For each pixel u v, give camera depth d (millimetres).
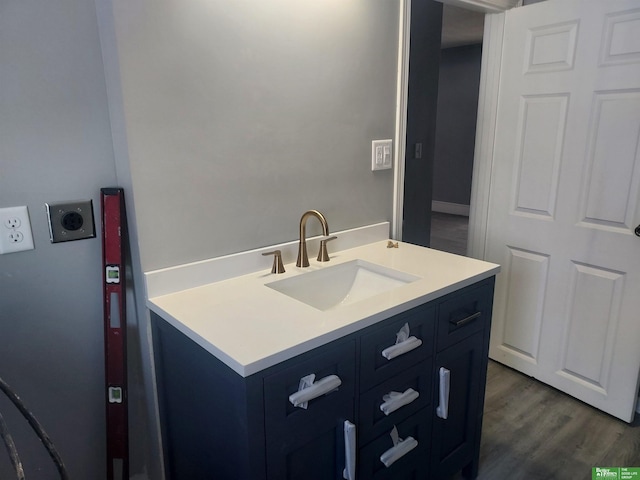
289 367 1030
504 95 2205
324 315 1182
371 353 1216
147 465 1508
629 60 1759
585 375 2141
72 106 1192
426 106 3084
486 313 1598
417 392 1367
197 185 1340
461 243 4852
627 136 1812
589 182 1961
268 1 1381
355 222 1830
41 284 1224
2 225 1137
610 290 1971
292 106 1509
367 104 1747
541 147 2102
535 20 2021
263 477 1049
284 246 1582
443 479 1594
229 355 975
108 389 1307
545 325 2250
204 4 1250
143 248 1275
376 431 1290
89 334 1325
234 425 1030
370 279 1633
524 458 1833
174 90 1239
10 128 1116
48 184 1191
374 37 1709
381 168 1858
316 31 1521
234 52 1334
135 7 1135
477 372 1626
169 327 1233
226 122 1360
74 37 1166
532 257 2238
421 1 2850
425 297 1317
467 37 5148
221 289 1372
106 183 1282
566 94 1972
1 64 1081
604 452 1858
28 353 1234
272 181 1514
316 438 1136
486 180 2357
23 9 1088
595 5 1818
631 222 1859
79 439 1360
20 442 1259
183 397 1251
